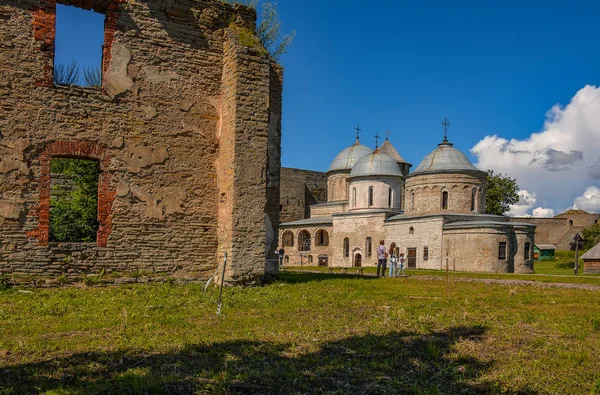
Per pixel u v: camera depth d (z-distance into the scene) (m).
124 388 5.59
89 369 6.23
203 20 15.44
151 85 14.58
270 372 6.20
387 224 47.84
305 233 60.88
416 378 6.17
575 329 9.04
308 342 7.75
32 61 13.12
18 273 12.70
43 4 13.31
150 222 14.34
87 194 20.09
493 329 8.95
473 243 39.09
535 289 17.36
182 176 14.87
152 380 5.73
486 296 14.29
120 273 13.85
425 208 46.00
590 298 14.25
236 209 14.37
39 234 12.98
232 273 14.16
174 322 9.11
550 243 86.88
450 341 7.92
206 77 15.41
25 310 10.21
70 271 13.30
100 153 13.79
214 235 15.18
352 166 59.69
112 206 13.89
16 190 12.78
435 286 17.50
